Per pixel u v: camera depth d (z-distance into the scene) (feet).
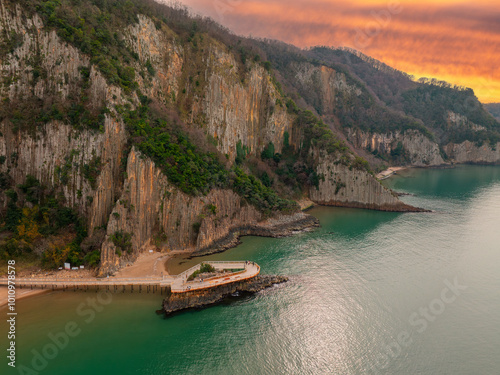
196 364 227.61
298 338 249.75
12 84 342.03
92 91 342.44
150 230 356.18
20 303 277.23
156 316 268.62
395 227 457.68
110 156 339.57
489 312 277.44
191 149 407.03
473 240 413.39
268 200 457.27
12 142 337.93
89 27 379.35
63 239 325.21
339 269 337.93
